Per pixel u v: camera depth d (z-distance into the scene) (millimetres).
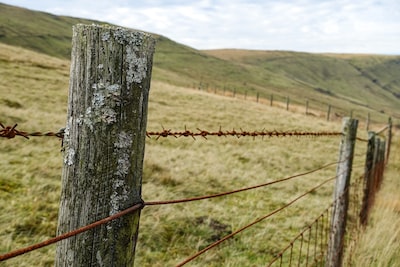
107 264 1306
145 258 4949
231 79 135875
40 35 123438
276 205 8055
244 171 10898
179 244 5496
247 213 7199
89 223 1272
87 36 1207
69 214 1279
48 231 5090
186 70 135250
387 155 13391
